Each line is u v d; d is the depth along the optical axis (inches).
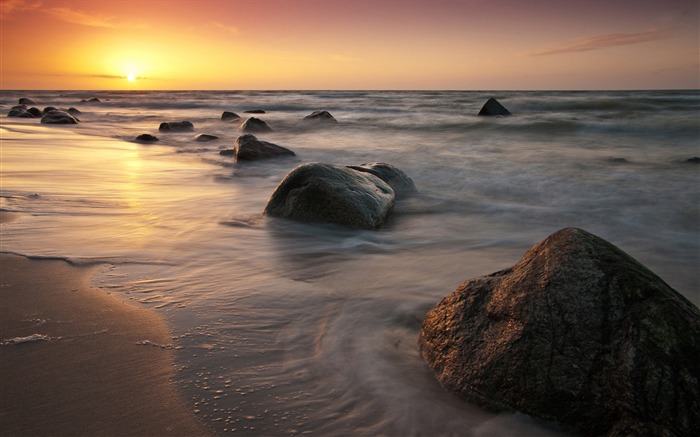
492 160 486.3
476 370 108.0
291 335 135.5
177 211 279.3
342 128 837.2
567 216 293.3
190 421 97.9
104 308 147.3
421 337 129.1
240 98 2330.2
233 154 542.6
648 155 507.8
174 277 176.4
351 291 169.8
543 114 951.0
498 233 257.4
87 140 658.8
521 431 97.2
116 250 202.8
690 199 323.6
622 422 90.0
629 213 297.0
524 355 103.1
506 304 111.8
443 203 326.0
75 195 302.8
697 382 87.4
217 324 140.0
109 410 100.4
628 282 102.0
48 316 140.8
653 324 94.3
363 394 108.6
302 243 228.1
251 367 118.4
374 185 285.9
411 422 99.7
